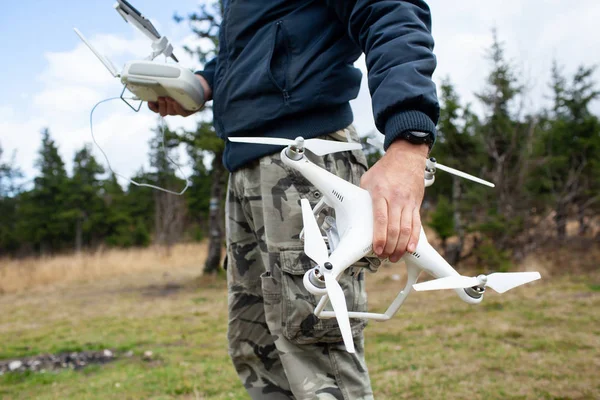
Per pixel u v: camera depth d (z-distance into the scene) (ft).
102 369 11.30
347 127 4.17
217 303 21.53
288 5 4.05
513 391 8.13
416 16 3.35
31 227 86.89
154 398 8.66
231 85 4.24
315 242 2.65
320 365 3.91
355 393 3.88
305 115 4.01
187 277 33.99
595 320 13.38
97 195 91.40
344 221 2.93
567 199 28.37
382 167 2.97
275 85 3.96
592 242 29.76
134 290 28.68
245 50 4.19
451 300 18.12
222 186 31.91
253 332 4.79
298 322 3.80
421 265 2.86
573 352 10.37
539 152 27.66
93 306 22.98
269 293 4.03
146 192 93.30
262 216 4.23
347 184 3.05
